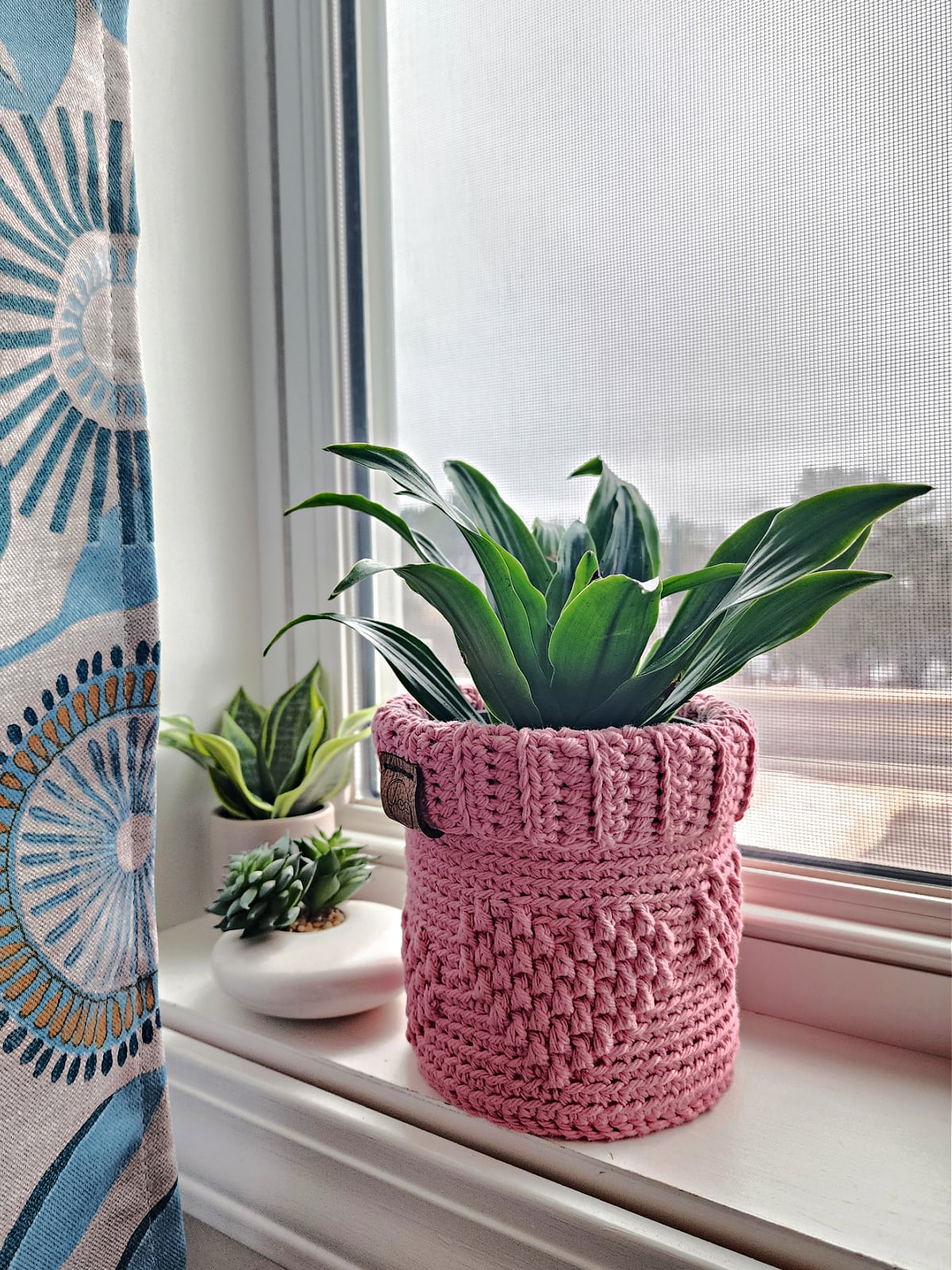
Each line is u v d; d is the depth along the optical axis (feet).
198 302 2.52
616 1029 1.40
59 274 1.40
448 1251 1.53
